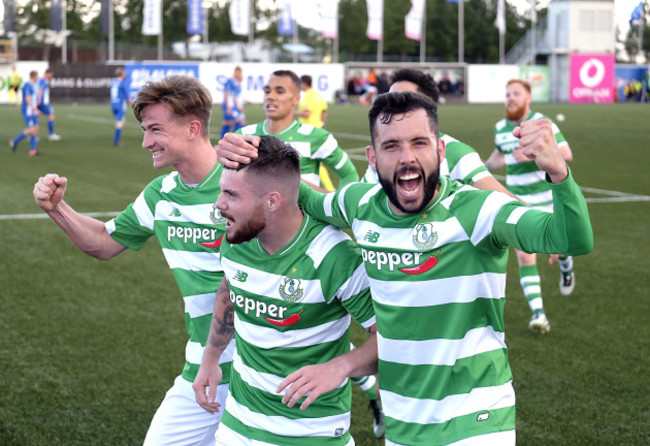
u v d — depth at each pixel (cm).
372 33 4366
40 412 446
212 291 304
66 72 3753
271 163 246
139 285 711
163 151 295
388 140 227
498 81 4491
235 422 272
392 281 244
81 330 586
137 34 5966
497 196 235
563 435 417
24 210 1062
